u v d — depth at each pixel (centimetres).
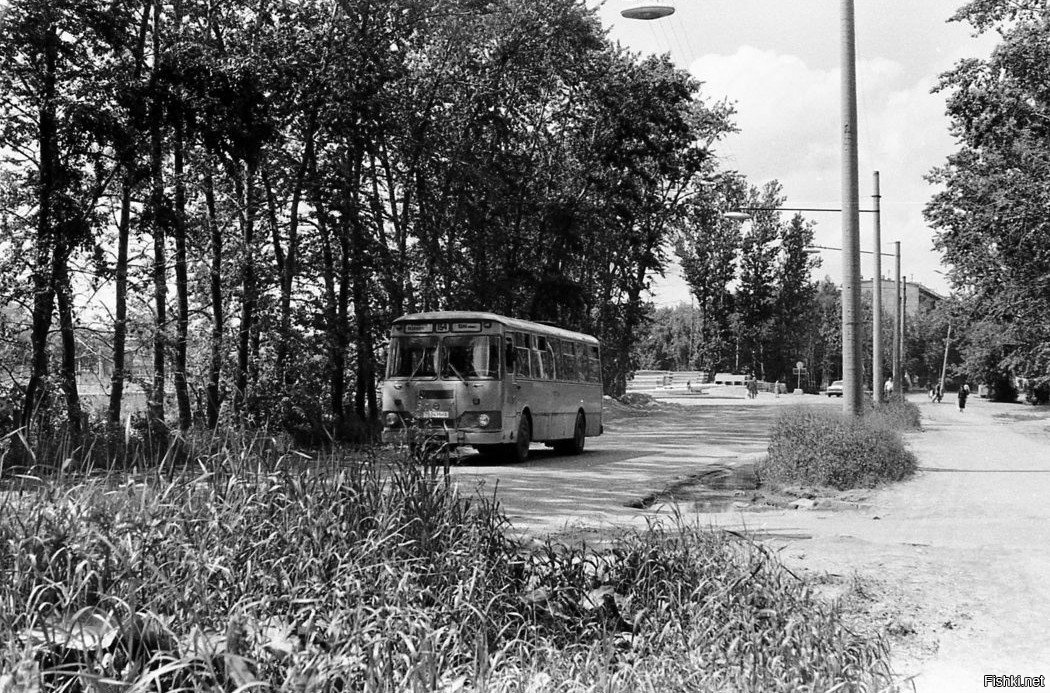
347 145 2825
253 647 442
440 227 3481
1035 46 3234
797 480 1709
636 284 5016
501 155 3688
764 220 10569
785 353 11075
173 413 2583
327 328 2714
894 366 5231
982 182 3481
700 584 634
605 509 1364
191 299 2708
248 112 2558
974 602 789
